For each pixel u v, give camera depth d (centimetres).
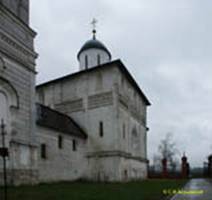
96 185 2652
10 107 2244
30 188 2075
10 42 2278
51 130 3042
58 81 4062
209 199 1764
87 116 3781
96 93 3769
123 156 3712
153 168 7931
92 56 4609
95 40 4731
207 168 7169
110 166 3519
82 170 3572
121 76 3875
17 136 2267
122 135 3744
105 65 3738
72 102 3925
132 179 4038
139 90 4703
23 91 2395
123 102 3881
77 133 3531
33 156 2430
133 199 1594
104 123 3650
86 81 3862
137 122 4606
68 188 2195
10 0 2348
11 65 2280
